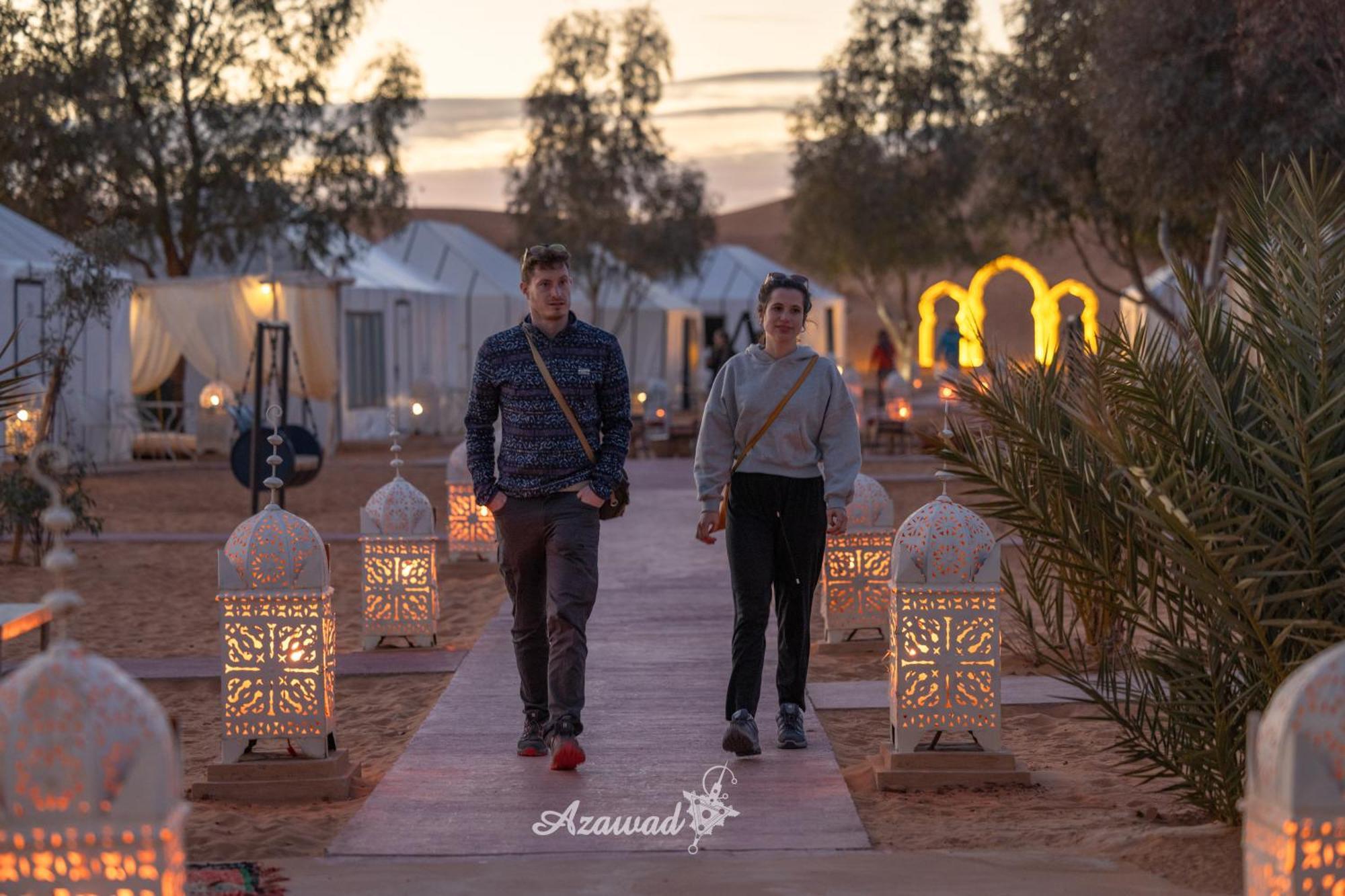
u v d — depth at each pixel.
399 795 7.71
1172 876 6.23
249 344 36.44
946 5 64.94
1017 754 9.06
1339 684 4.09
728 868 6.38
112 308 34.81
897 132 65.81
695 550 19.44
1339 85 21.06
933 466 34.66
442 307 51.91
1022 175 37.00
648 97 64.25
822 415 8.47
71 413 33.47
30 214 41.50
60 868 4.03
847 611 12.57
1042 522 7.32
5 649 13.30
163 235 42.56
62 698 4.04
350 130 44.81
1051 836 6.97
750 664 8.45
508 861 6.54
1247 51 23.00
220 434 38.78
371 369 46.66
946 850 6.75
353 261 47.25
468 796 7.67
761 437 8.38
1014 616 13.19
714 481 8.52
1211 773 7.14
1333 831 4.08
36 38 40.44
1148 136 24.70
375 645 12.76
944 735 8.58
